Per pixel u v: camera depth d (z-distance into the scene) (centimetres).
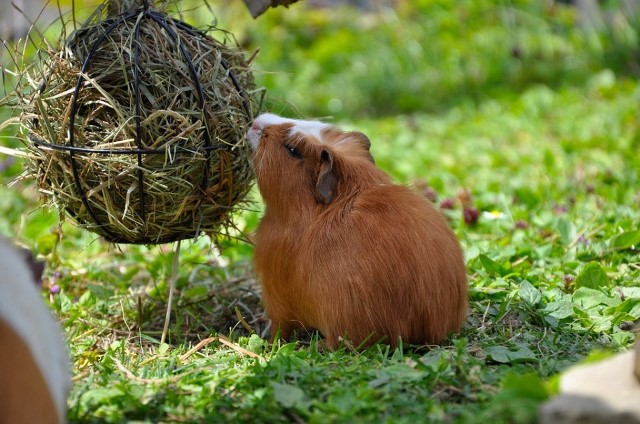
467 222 960
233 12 2038
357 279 614
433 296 621
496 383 535
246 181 689
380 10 2119
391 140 1441
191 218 668
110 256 933
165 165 627
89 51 635
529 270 807
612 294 725
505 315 696
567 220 886
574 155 1208
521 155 1245
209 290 803
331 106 1733
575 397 436
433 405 493
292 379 554
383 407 496
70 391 530
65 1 1812
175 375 582
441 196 1087
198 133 637
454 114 1581
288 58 1961
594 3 1845
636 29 1722
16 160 1259
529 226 931
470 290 742
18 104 656
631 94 1505
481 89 1705
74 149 625
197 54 654
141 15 645
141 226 655
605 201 997
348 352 626
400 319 618
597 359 499
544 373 561
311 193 651
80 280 840
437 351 605
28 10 1738
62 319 735
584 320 673
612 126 1315
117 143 616
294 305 660
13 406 409
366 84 1783
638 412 413
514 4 1934
